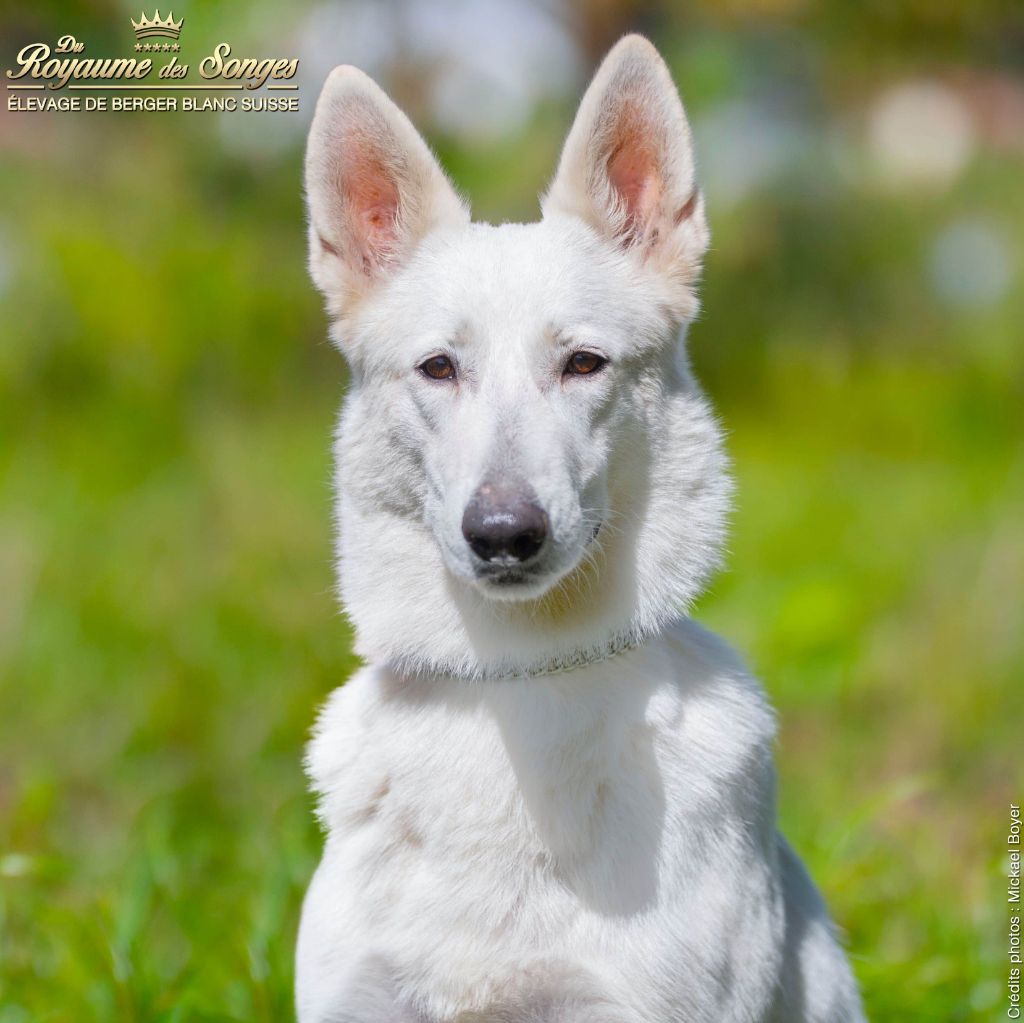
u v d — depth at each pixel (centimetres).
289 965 608
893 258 1719
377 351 507
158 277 1581
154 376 1525
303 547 1113
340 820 492
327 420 1552
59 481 1305
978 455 1587
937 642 1004
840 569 1158
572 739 463
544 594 471
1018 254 1723
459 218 525
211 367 1576
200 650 971
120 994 588
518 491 445
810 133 1778
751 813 475
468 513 446
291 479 1298
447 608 484
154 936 668
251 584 1052
